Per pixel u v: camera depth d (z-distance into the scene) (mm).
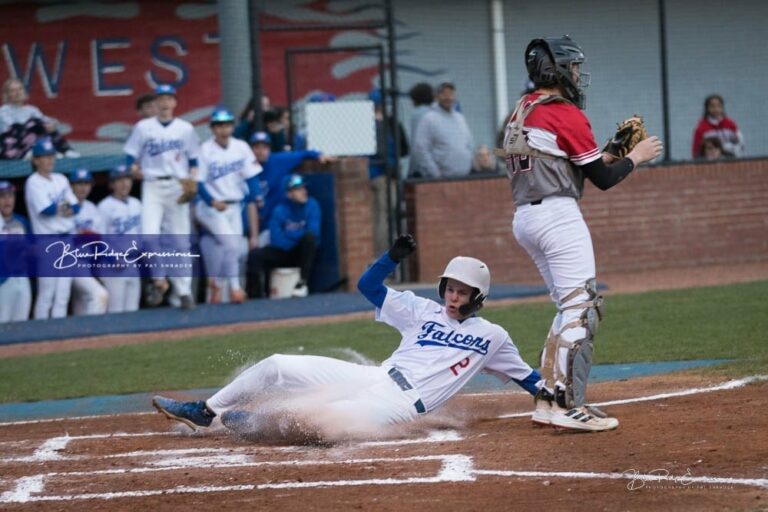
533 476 17953
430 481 18047
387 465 19250
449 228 51781
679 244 55719
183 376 31922
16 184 49875
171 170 44500
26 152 49344
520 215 21297
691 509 15820
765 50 57938
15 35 60406
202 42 62406
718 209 56281
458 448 20234
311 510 16797
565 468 18328
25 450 22438
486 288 21812
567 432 20953
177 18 62312
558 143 20750
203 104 62125
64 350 38406
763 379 25328
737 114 58000
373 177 51188
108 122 61625
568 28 56438
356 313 43375
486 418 23500
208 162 45344
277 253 47719
